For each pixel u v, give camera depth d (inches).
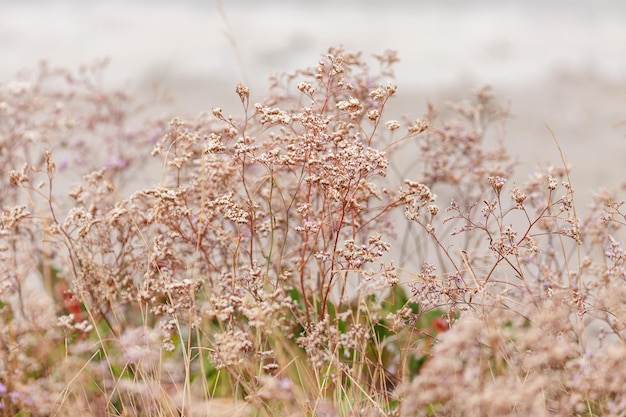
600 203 167.2
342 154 136.5
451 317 141.9
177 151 160.9
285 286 164.4
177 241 159.5
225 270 152.6
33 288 159.8
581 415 132.2
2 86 226.2
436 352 111.2
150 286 152.7
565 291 140.2
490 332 116.2
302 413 133.5
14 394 142.3
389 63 179.3
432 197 138.6
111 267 161.6
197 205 163.8
